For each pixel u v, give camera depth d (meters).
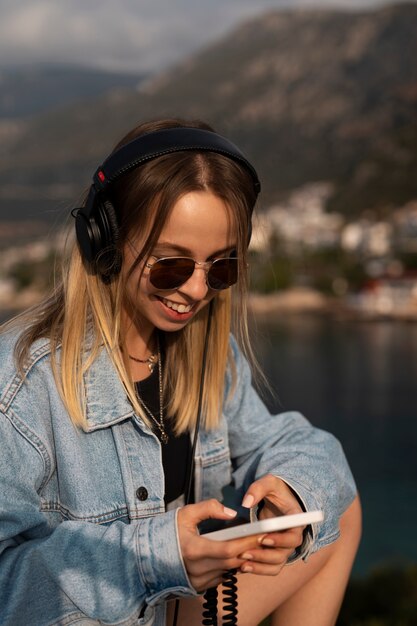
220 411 1.67
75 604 1.25
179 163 1.35
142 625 1.27
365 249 144.62
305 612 1.53
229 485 1.80
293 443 1.68
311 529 1.40
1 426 1.32
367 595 13.11
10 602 1.26
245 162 1.43
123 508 1.42
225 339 1.64
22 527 1.29
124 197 1.39
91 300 1.44
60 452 1.38
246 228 1.43
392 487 31.98
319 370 63.78
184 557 1.21
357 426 43.72
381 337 87.31
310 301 116.12
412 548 24.53
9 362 1.38
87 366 1.41
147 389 1.58
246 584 1.46
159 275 1.38
